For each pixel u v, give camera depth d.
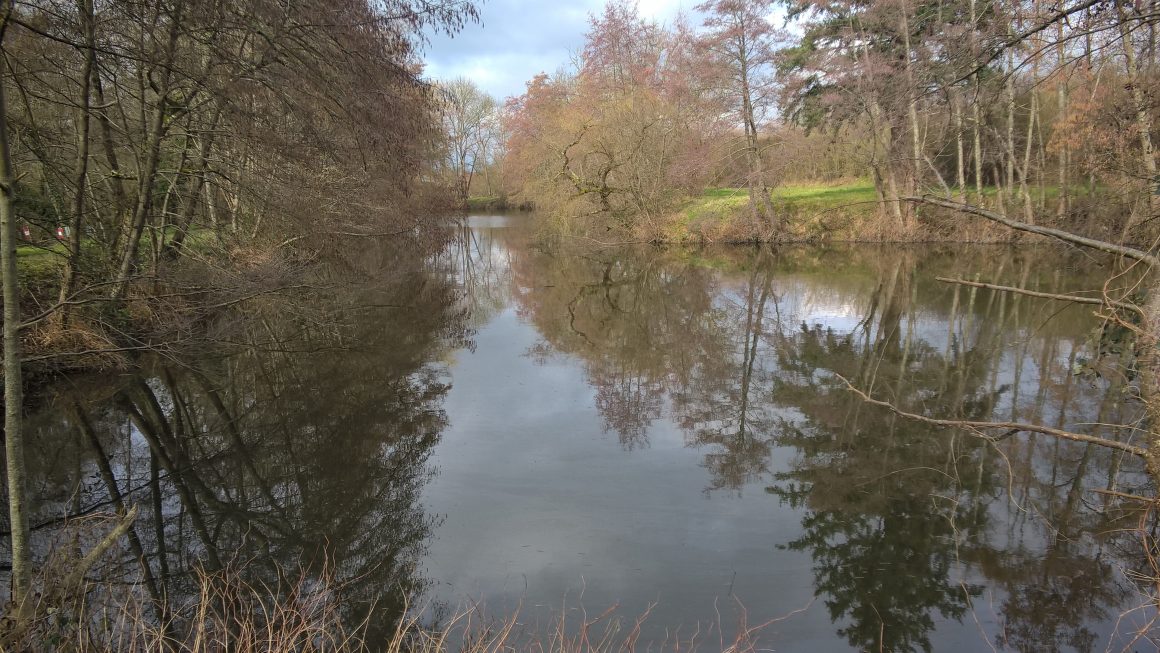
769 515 5.51
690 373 10.23
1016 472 6.15
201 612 3.46
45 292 8.62
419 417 8.17
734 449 6.99
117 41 7.76
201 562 4.80
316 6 7.98
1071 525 5.18
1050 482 5.92
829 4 20.08
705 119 24.62
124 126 9.45
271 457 6.95
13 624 3.21
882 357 10.47
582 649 3.79
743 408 8.41
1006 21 3.83
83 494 6.02
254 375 10.00
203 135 8.88
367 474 6.48
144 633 3.37
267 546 5.16
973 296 14.83
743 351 11.52
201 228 10.55
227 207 11.36
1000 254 19.83
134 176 9.55
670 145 26.83
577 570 4.71
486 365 10.83
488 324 14.40
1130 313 3.98
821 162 28.61
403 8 9.23
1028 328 11.75
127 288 8.97
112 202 9.66
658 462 6.68
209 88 7.46
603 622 4.09
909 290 16.22
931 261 20.25
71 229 8.65
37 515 5.51
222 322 10.27
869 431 7.38
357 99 8.84
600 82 28.12
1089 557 4.75
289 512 5.75
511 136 33.47
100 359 8.53
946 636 3.95
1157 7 3.37
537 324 14.41
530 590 4.46
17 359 3.25
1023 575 4.55
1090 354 8.38
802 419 7.91
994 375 9.15
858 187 28.70
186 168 10.09
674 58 25.53
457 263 25.31
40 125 8.66
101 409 8.13
